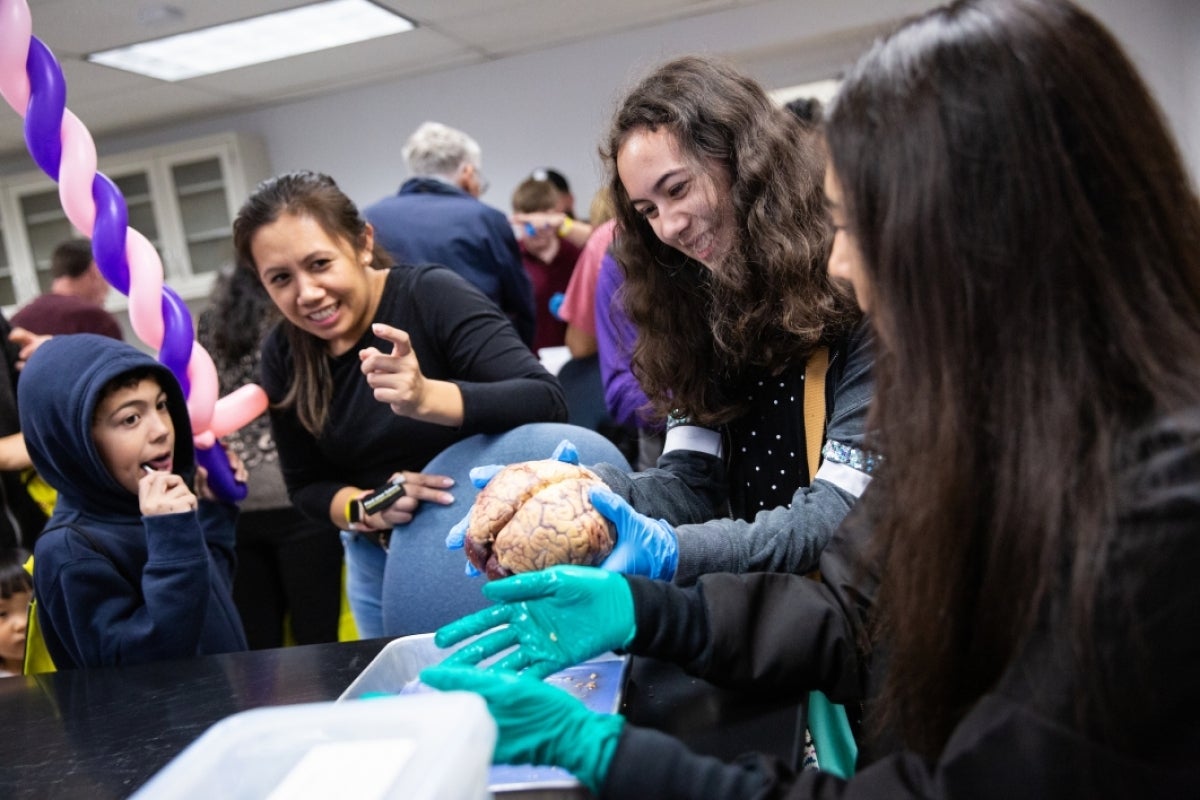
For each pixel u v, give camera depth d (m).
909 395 0.55
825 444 0.93
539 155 4.44
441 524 1.10
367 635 1.51
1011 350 0.51
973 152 0.50
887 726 0.69
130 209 4.80
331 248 1.28
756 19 4.04
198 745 0.49
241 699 0.84
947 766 0.49
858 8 3.90
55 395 1.16
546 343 3.30
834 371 0.97
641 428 1.62
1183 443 0.45
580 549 0.76
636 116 0.97
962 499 0.54
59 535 1.17
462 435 1.25
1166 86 3.65
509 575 0.78
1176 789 0.45
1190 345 0.48
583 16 3.84
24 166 5.12
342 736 0.49
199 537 1.16
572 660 0.69
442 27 3.70
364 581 1.50
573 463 0.90
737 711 0.72
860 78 0.55
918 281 0.52
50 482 1.23
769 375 1.02
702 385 1.05
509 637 0.71
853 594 0.76
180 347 1.25
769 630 0.74
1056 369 0.49
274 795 0.44
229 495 1.42
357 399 1.39
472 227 2.35
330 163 4.71
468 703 0.49
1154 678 0.44
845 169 0.55
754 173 0.92
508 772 0.62
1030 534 0.50
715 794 0.54
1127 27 3.65
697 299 1.05
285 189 1.29
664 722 0.71
